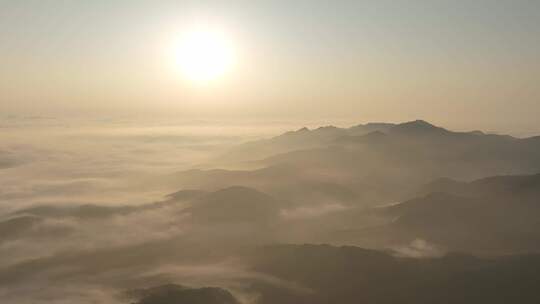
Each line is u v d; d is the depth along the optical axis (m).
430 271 165.75
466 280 154.25
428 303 143.25
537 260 163.62
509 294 142.88
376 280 162.88
